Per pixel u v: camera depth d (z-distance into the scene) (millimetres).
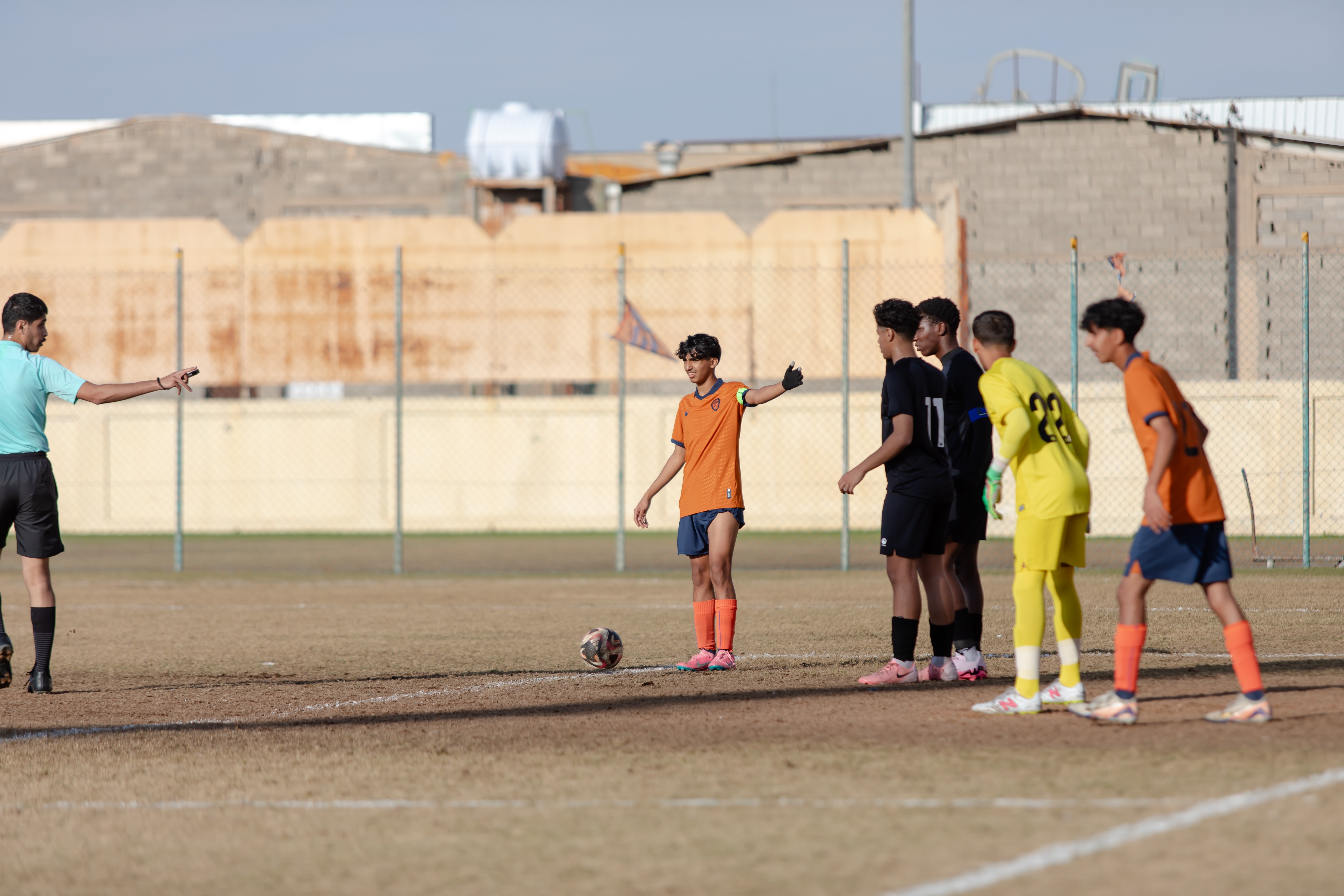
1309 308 68938
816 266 73875
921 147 96688
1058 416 20859
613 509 81750
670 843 13789
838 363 73562
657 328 74812
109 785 17297
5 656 24719
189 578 55531
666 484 28500
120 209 105688
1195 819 13898
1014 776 16297
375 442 83312
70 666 30062
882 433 25453
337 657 31266
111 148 105812
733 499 27469
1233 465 70188
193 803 16188
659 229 74875
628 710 22625
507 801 15875
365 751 19266
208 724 22047
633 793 16109
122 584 53062
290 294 76688
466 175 103688
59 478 84062
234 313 76812
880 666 27922
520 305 75625
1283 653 27969
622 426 57500
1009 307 94000
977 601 25781
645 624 37656
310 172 104875
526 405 82375
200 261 76938
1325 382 68625
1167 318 91562
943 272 72938
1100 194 94562
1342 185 91500
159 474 84000
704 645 27844
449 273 76125
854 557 63250
